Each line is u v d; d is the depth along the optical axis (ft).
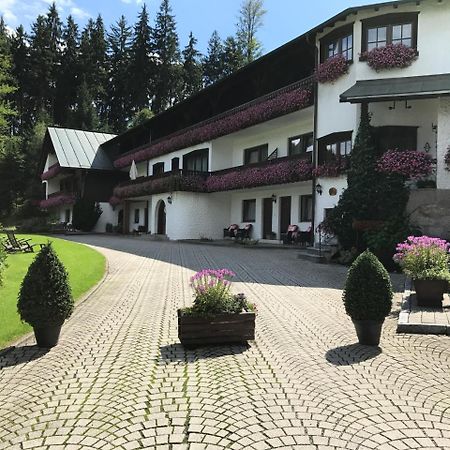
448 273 27.32
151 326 24.30
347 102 56.95
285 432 12.48
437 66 56.54
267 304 29.60
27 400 14.83
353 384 15.97
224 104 101.55
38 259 20.54
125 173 150.20
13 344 21.09
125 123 229.04
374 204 52.13
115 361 18.57
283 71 81.92
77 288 35.06
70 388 15.76
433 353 19.42
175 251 68.03
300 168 68.85
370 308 20.15
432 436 12.25
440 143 50.60
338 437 12.19
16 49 218.38
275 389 15.51
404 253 29.17
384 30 59.31
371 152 54.70
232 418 13.33
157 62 224.12
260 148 90.43
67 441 12.09
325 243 58.13
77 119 205.67
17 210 167.43
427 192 48.93
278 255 60.85
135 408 14.05
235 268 47.52
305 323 24.71
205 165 101.76
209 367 17.72
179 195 95.76
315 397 14.84
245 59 180.34
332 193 62.75
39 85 221.25
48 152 167.84
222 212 99.25
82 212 139.54
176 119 121.39
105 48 239.71
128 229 131.23
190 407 14.08
